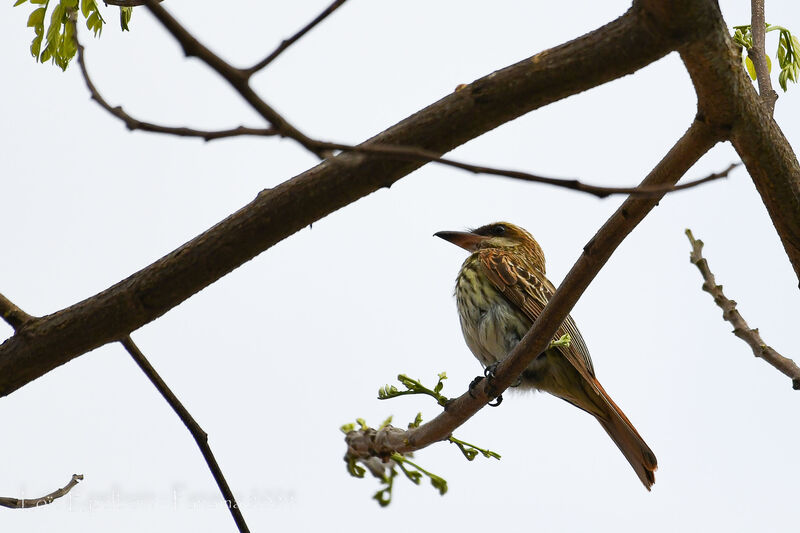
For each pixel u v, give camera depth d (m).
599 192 4.77
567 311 7.96
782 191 6.84
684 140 6.65
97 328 7.01
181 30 4.41
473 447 9.62
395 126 6.24
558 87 6.00
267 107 4.52
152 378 7.77
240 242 6.64
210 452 7.96
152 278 6.85
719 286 9.34
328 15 4.59
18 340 7.12
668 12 5.66
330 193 6.41
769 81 7.81
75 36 4.96
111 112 4.73
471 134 6.20
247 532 7.97
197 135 4.67
